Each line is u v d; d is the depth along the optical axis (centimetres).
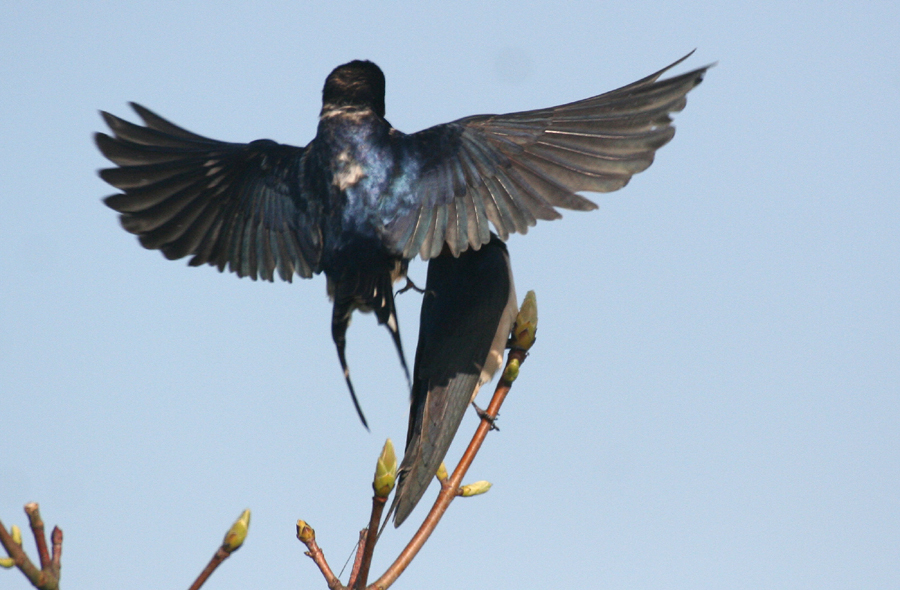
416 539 963
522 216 955
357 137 1055
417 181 1017
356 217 1016
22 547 720
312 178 1064
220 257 1066
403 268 1017
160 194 1057
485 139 1012
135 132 1062
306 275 1044
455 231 981
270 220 1073
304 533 891
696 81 934
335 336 995
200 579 735
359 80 1102
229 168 1091
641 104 952
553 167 964
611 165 938
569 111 991
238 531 731
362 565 848
